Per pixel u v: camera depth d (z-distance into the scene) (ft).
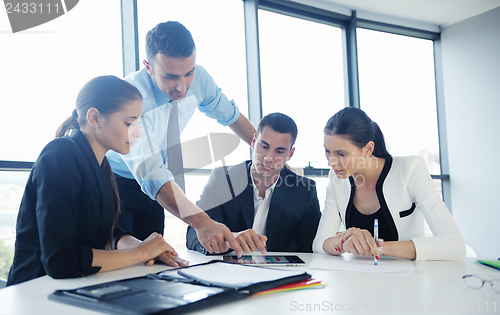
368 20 11.34
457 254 3.36
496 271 2.78
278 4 9.96
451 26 12.39
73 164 2.73
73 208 2.63
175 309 1.61
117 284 2.04
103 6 7.39
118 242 3.42
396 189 4.21
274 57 9.82
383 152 4.38
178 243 6.47
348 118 4.00
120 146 3.15
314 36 10.64
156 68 4.15
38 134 6.53
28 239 2.73
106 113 3.02
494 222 11.25
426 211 3.98
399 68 11.96
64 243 2.49
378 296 1.99
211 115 5.69
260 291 1.99
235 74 9.30
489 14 11.43
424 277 2.53
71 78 6.88
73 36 6.95
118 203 3.58
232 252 3.86
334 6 10.82
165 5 8.16
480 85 11.65
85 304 1.75
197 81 5.08
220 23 9.05
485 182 11.49
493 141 11.32
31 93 6.49
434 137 12.55
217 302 1.79
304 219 5.17
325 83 10.63
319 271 2.77
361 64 11.22
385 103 11.51
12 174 6.29
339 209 4.57
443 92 12.61
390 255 3.35
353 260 3.33
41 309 1.75
